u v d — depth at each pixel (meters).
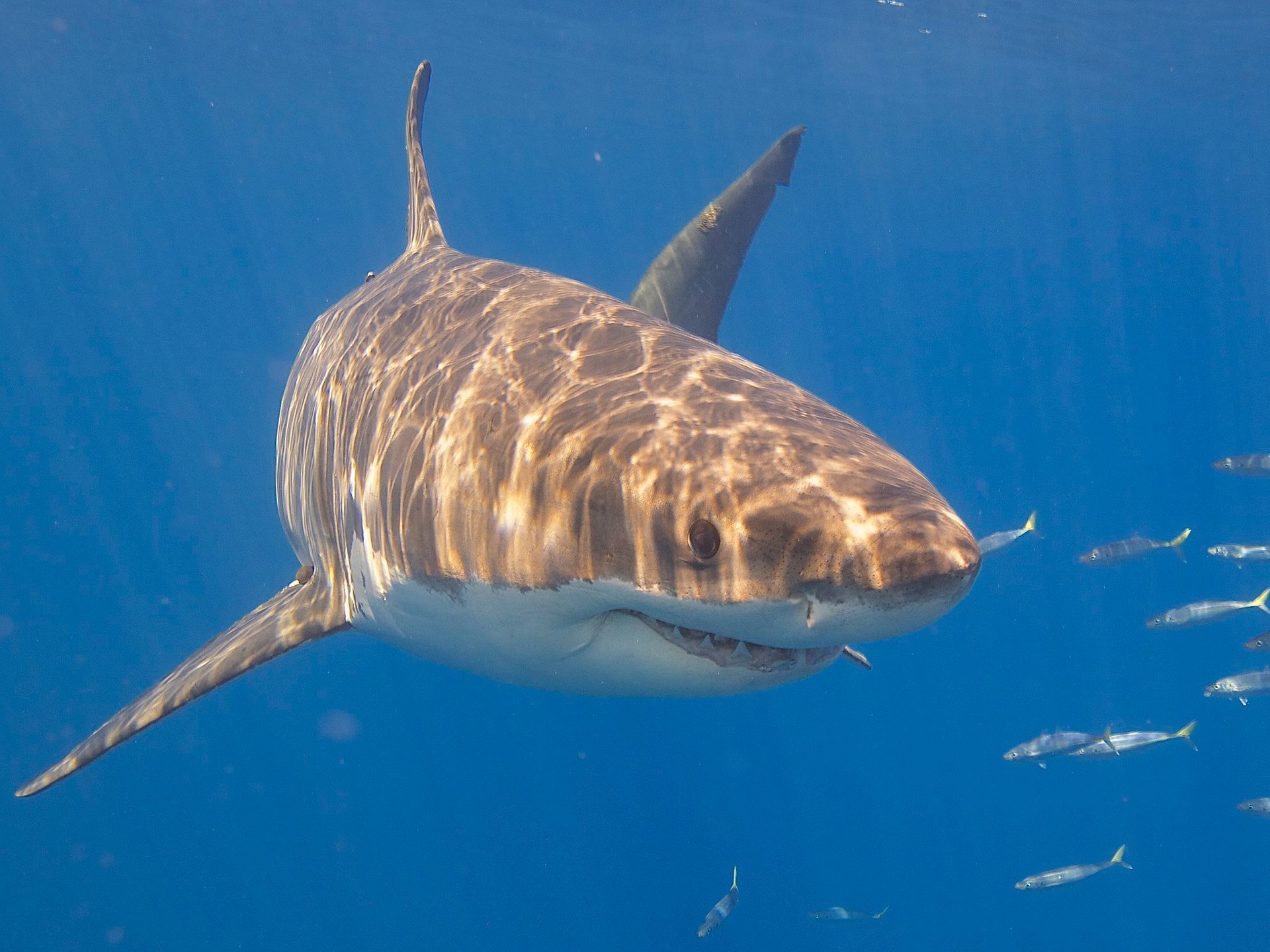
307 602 3.30
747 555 1.68
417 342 2.86
